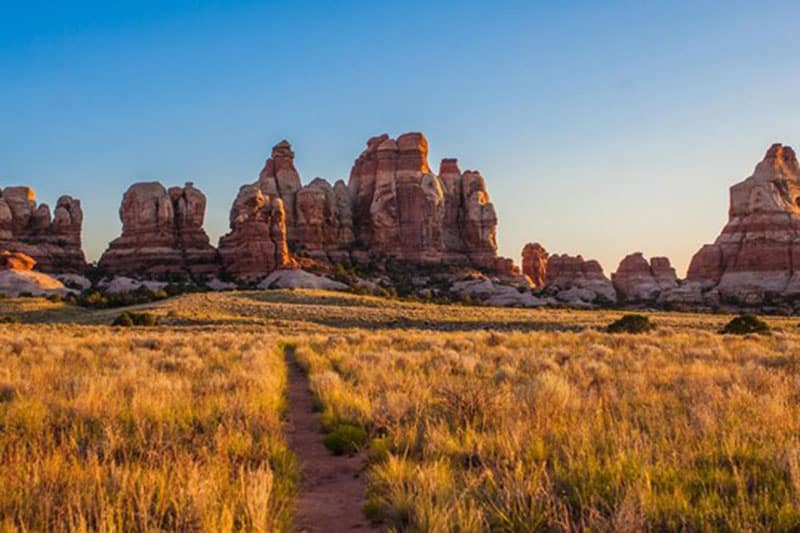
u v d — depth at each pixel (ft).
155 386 51.60
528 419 37.06
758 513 22.13
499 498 24.54
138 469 27.14
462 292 591.37
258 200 599.57
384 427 40.19
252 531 21.85
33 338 124.16
